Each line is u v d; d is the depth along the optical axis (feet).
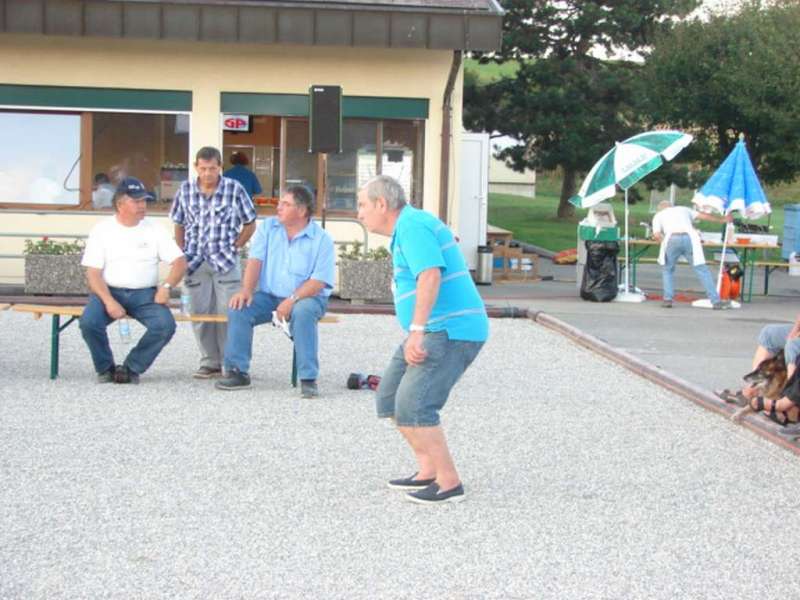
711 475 25.13
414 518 21.35
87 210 59.06
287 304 32.53
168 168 59.26
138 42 58.18
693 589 18.12
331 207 60.23
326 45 56.65
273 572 18.33
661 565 19.20
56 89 58.18
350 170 60.23
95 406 30.40
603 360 40.88
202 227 34.12
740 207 58.70
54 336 33.96
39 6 55.11
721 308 58.44
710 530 21.20
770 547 20.29
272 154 59.62
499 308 53.16
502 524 21.15
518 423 29.86
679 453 27.07
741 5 96.43
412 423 22.00
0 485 22.81
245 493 22.66
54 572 18.10
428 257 21.13
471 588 17.87
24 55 57.88
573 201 60.23
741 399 30.94
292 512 21.49
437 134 59.93
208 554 19.08
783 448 27.76
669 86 97.86
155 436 27.22
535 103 107.34
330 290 33.01
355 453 26.04
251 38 55.83
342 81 59.21
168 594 17.29
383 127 60.23
